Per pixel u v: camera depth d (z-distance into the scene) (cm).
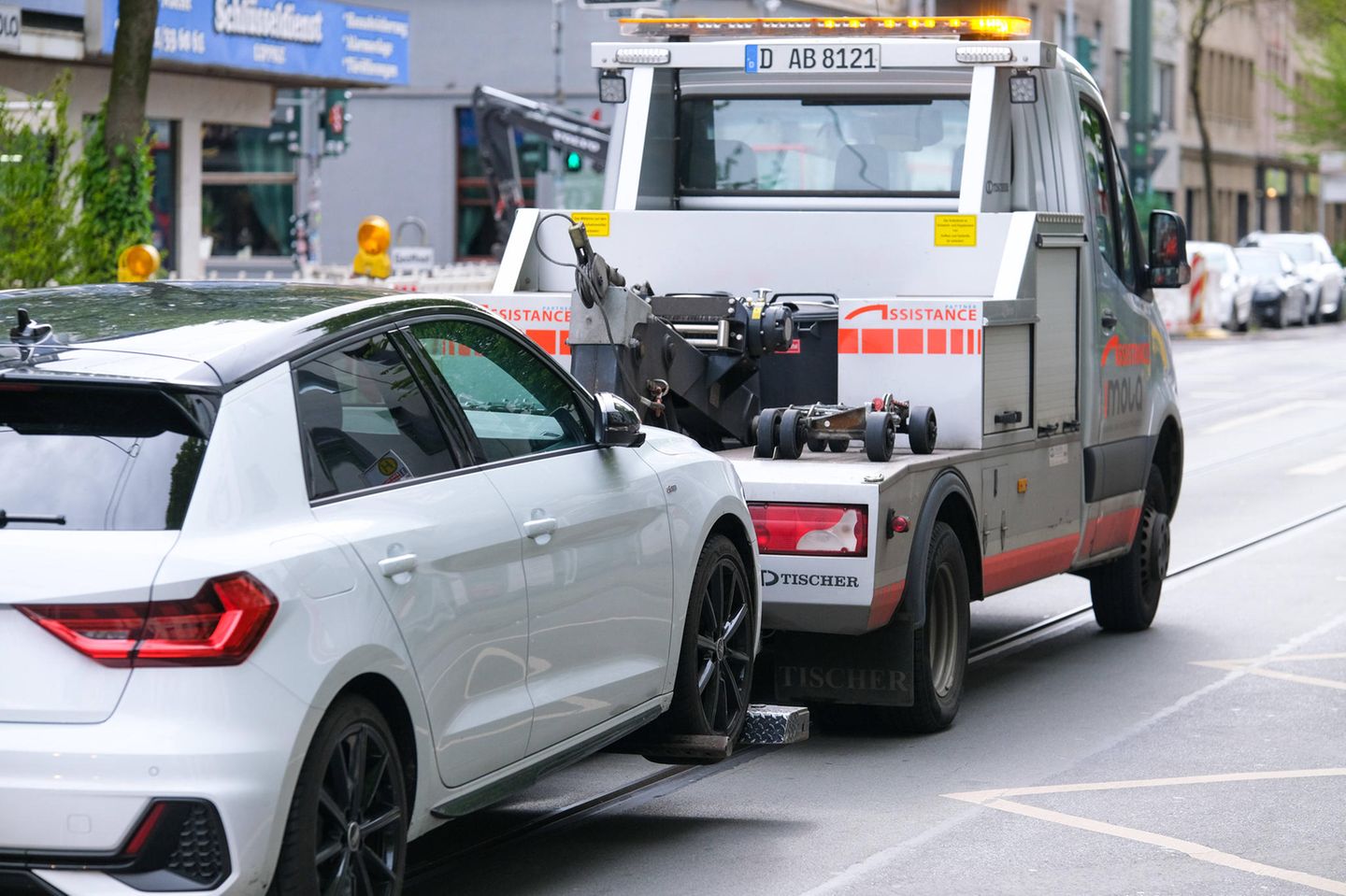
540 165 12494
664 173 3077
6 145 4528
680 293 2759
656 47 2994
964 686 2827
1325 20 18338
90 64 6869
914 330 2522
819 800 2169
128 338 1456
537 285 2794
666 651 1955
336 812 1423
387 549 1493
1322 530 4522
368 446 1547
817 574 2264
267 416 1442
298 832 1373
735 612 2139
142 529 1339
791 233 2717
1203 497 5128
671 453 2023
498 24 12756
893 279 2689
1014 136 2917
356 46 8212
